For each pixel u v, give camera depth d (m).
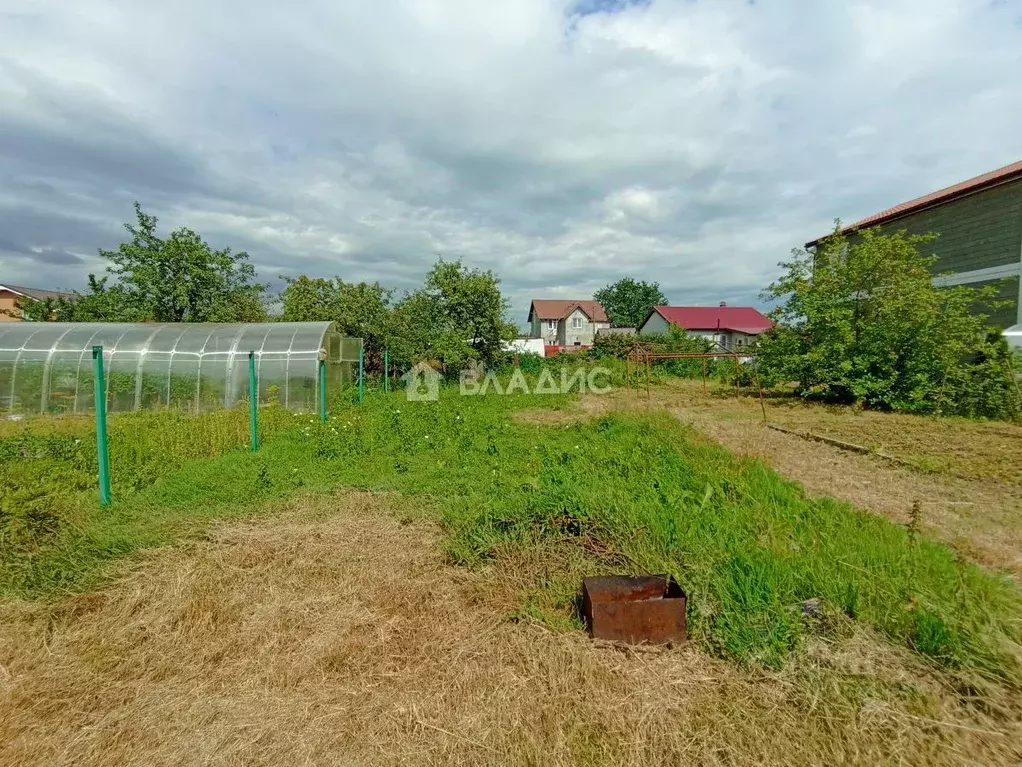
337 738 2.00
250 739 2.00
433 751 1.95
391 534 3.98
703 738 1.99
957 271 14.14
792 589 2.87
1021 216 12.52
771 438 8.15
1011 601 2.83
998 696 2.14
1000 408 10.24
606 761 1.89
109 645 2.60
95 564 3.37
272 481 5.30
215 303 16.50
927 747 1.93
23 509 3.74
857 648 2.42
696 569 3.14
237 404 11.55
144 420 8.69
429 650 2.56
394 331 17.62
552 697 2.21
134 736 2.03
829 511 4.26
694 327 40.66
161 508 4.48
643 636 2.57
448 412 10.64
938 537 3.89
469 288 17.44
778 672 2.32
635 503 4.20
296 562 3.46
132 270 15.56
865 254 12.22
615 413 10.27
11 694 2.25
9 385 11.41
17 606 2.91
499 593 3.08
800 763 1.88
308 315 19.91
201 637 2.67
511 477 5.39
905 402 11.41
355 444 7.17
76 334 12.22
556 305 55.59
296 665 2.44
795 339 13.95
